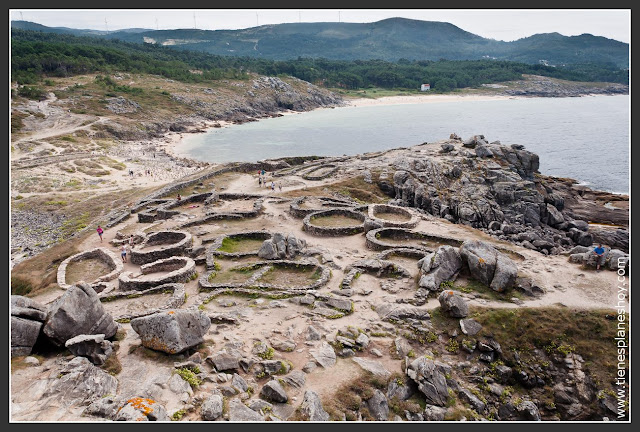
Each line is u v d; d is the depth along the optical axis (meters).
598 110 192.38
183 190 58.53
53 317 18.27
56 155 90.12
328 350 21.22
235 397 16.77
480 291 28.30
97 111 130.50
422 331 24.30
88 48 189.88
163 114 144.50
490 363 23.52
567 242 52.12
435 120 162.62
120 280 29.72
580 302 26.97
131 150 104.56
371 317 25.12
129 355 19.20
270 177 64.56
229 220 45.31
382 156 74.88
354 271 30.61
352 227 39.78
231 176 66.75
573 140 121.12
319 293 27.20
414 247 35.19
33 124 111.38
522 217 57.31
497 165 66.44
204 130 141.50
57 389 15.31
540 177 72.81
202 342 20.42
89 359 18.02
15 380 15.99
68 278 33.44
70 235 48.28
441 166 65.56
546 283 29.48
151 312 24.39
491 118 167.88
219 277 31.00
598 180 82.12
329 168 67.62
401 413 18.92
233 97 180.75
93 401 15.16
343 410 17.50
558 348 24.16
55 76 158.75
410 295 27.83
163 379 17.11
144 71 187.75
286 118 175.50
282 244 34.56
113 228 45.50
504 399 21.97
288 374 18.98
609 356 23.66
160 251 35.03
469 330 24.50
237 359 19.16
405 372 20.77
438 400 19.72
